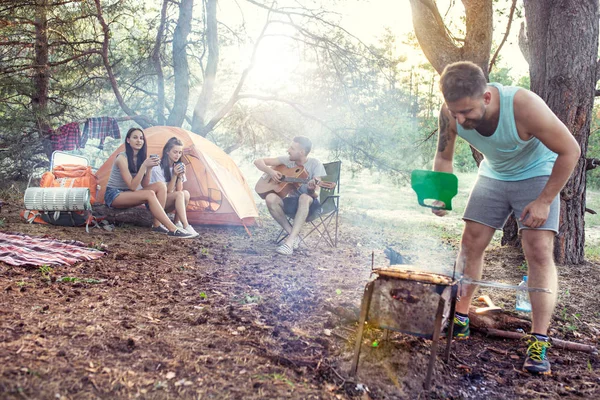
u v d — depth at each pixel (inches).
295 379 109.3
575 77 239.5
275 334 131.1
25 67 466.9
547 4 251.0
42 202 258.5
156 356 111.0
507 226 290.2
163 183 270.7
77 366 102.7
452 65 112.8
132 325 126.6
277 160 253.3
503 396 114.3
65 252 197.3
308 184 241.9
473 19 275.3
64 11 471.8
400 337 134.2
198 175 322.7
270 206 246.2
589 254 290.7
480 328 148.0
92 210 273.3
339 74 471.5
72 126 468.1
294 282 185.0
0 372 96.0
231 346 120.4
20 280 158.4
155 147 309.4
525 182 128.0
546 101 247.8
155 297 153.7
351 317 140.3
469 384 118.6
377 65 471.8
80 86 487.8
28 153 470.6
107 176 308.3
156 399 95.6
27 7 433.1
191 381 102.7
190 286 169.3
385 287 113.1
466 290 138.8
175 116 466.9
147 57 495.2
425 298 110.2
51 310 132.2
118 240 241.1
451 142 130.6
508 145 121.6
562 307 179.2
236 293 165.5
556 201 125.6
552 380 122.5
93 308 137.3
